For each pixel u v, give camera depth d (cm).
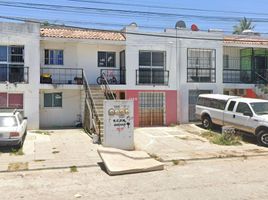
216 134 2158
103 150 1576
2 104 2248
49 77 2392
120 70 2594
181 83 2608
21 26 2278
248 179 1188
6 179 1241
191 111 2641
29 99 2283
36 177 1267
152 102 2558
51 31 2497
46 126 2438
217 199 945
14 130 1669
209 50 2703
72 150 1722
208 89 2672
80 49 2523
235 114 2094
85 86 2341
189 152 1719
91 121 2138
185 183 1142
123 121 1800
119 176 1272
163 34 2573
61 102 2469
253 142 2002
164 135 2175
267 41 2955
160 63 2597
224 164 1470
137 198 973
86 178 1246
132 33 2367
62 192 1059
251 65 2942
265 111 2000
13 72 2291
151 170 1343
